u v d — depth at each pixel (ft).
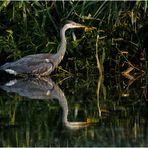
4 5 55.72
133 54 58.03
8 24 57.82
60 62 58.49
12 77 56.39
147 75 56.70
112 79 54.85
